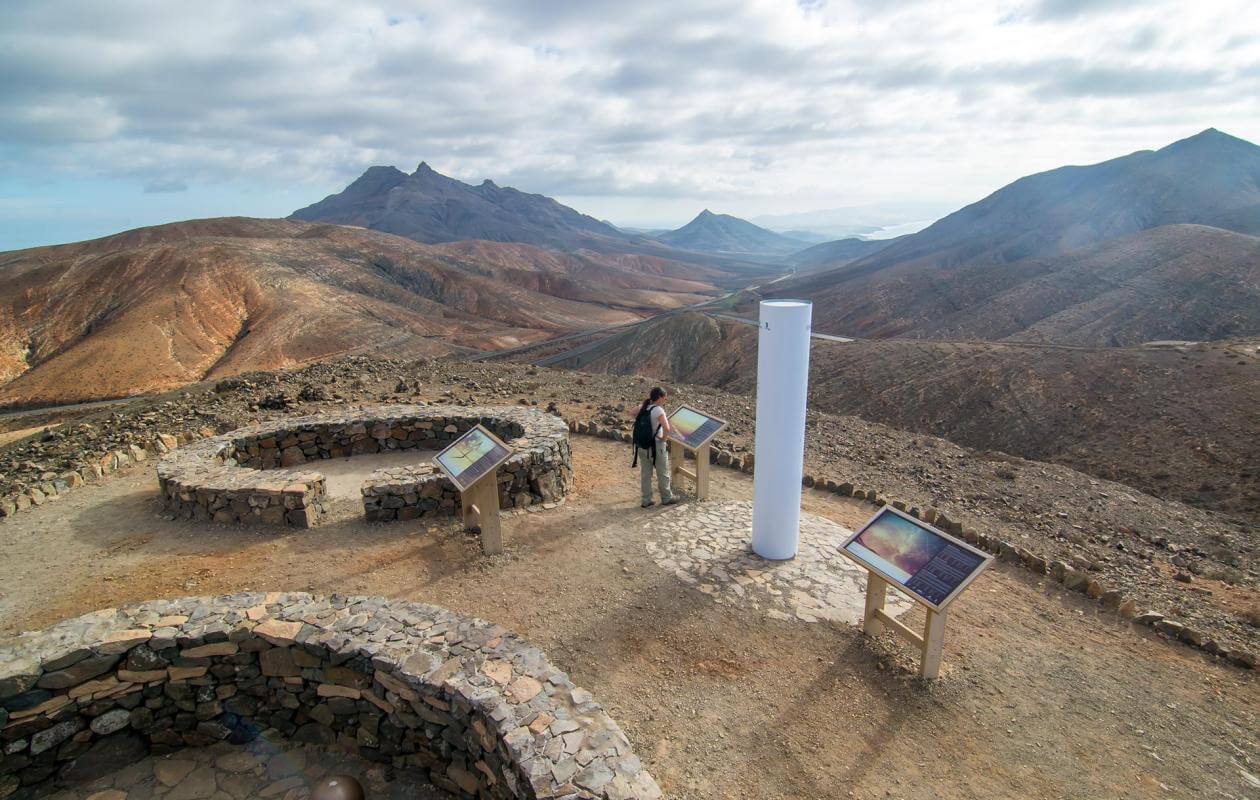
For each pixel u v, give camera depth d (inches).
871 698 223.8
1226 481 1157.7
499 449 307.4
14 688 191.5
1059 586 308.8
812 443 573.6
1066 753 201.6
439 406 508.4
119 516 352.2
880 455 555.5
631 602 276.5
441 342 4119.1
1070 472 598.2
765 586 291.9
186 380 3169.3
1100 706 223.3
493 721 176.1
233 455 408.5
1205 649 259.8
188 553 309.9
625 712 213.3
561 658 239.3
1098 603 294.4
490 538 310.0
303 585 282.2
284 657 211.6
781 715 215.0
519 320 5590.6
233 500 338.3
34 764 196.9
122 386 3036.4
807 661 242.2
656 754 196.4
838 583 296.5
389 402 576.4
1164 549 428.5
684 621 264.4
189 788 199.3
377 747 207.5
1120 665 247.4
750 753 198.4
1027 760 198.4
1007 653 252.4
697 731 206.7
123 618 217.9
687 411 403.5
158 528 336.5
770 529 312.8
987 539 342.6
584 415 571.5
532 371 768.9
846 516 382.6
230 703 216.7
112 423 510.0
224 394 583.2
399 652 203.9
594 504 380.8
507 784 169.5
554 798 154.8
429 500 350.0
